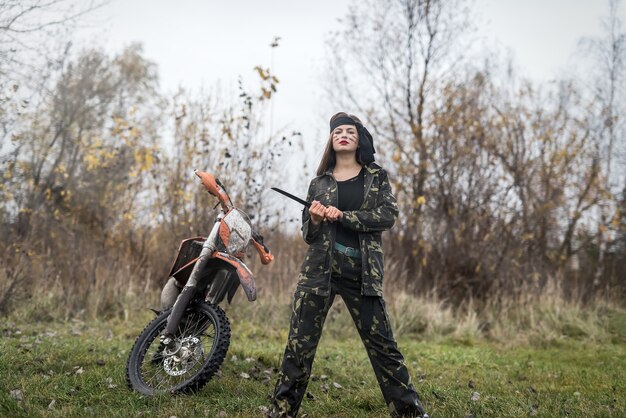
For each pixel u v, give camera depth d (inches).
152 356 145.8
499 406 143.3
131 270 316.8
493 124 422.9
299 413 132.3
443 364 214.8
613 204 452.4
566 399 155.9
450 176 389.1
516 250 379.2
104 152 381.7
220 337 137.1
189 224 314.2
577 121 456.8
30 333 223.3
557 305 333.7
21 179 376.8
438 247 372.8
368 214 113.3
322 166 125.6
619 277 426.0
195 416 121.5
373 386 163.0
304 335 113.8
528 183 406.3
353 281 114.3
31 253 315.6
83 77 456.4
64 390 136.6
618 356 249.0
